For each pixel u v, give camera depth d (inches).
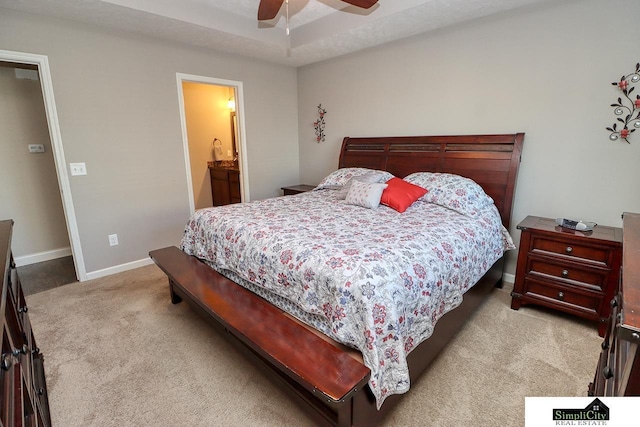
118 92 119.7
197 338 86.0
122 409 63.4
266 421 60.9
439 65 122.5
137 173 129.2
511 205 108.1
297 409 63.6
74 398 65.9
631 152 89.7
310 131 180.1
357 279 55.1
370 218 92.1
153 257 97.8
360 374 49.1
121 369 74.3
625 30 86.4
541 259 92.2
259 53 149.3
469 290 84.6
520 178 110.3
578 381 68.6
